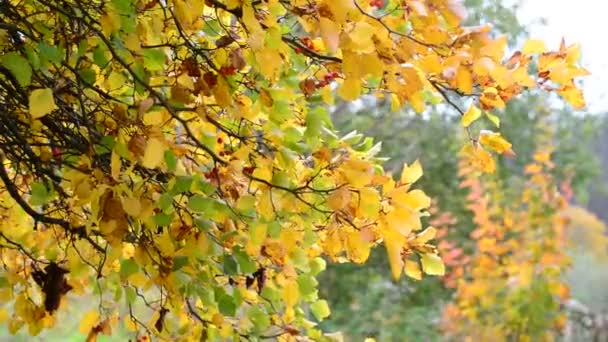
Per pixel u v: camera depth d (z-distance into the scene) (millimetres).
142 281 2607
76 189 2344
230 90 2441
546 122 7465
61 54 2439
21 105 2701
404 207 2387
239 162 2445
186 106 2553
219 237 2562
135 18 2404
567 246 7070
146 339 2896
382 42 2311
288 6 2373
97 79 2723
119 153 2354
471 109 2496
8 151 2686
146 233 2523
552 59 2416
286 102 2467
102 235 2455
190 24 2461
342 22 2246
